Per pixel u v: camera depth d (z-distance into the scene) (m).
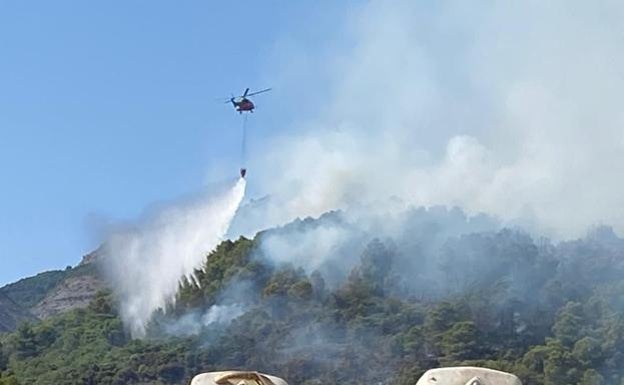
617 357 105.88
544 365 105.00
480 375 33.47
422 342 111.56
